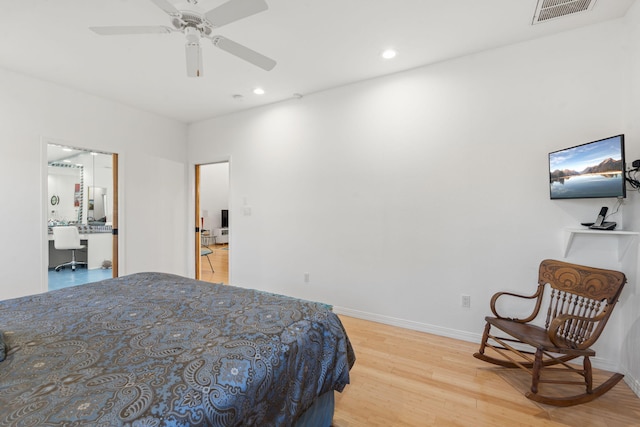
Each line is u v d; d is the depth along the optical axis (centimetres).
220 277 513
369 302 313
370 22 217
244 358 107
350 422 162
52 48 249
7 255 285
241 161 409
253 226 397
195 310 153
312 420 141
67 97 327
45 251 308
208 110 405
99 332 125
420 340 266
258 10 158
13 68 283
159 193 423
